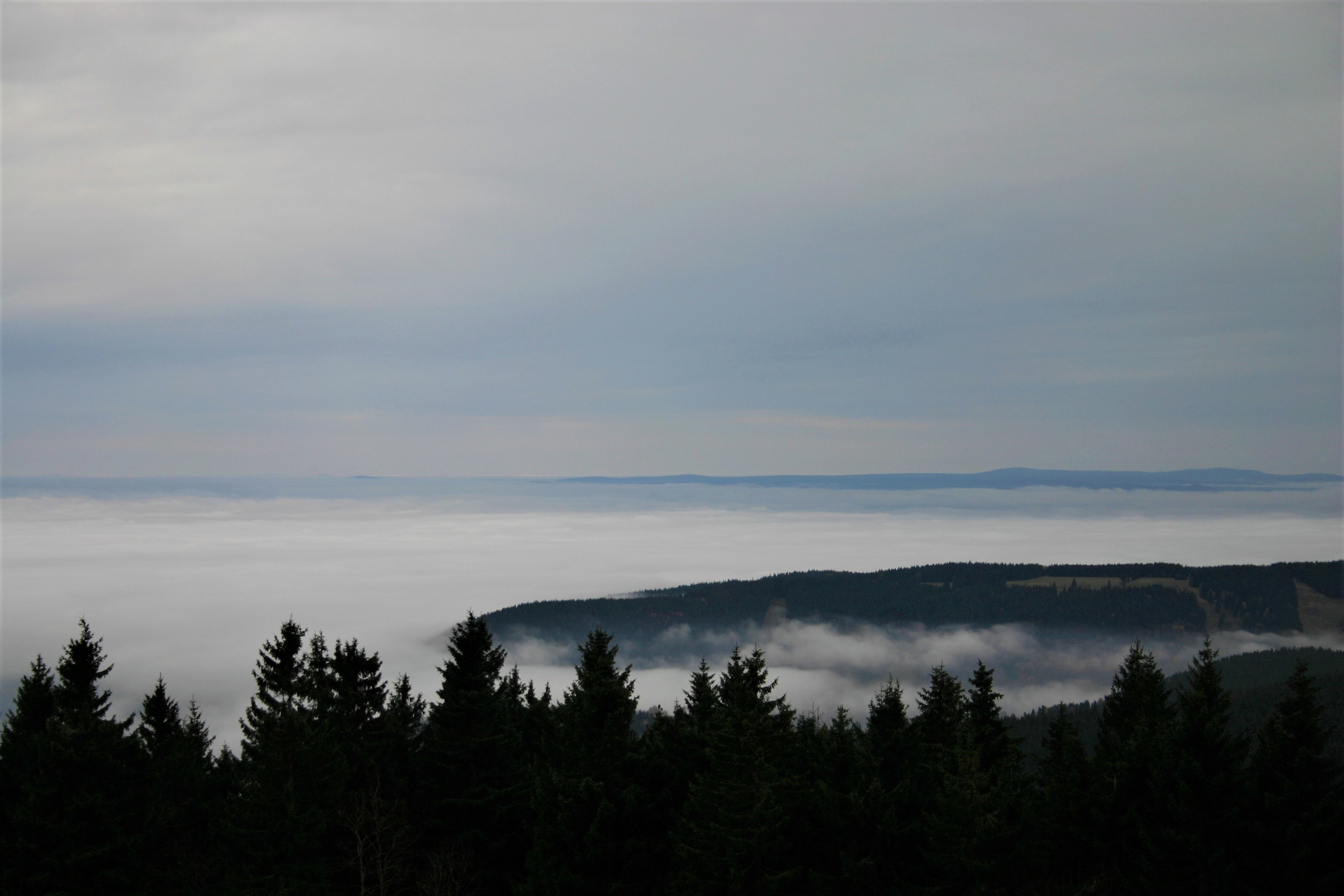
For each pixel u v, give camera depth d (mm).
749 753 34281
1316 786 34094
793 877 34281
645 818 36594
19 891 33656
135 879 36094
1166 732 37844
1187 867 33812
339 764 38469
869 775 36969
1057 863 37000
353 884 38000
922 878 34000
